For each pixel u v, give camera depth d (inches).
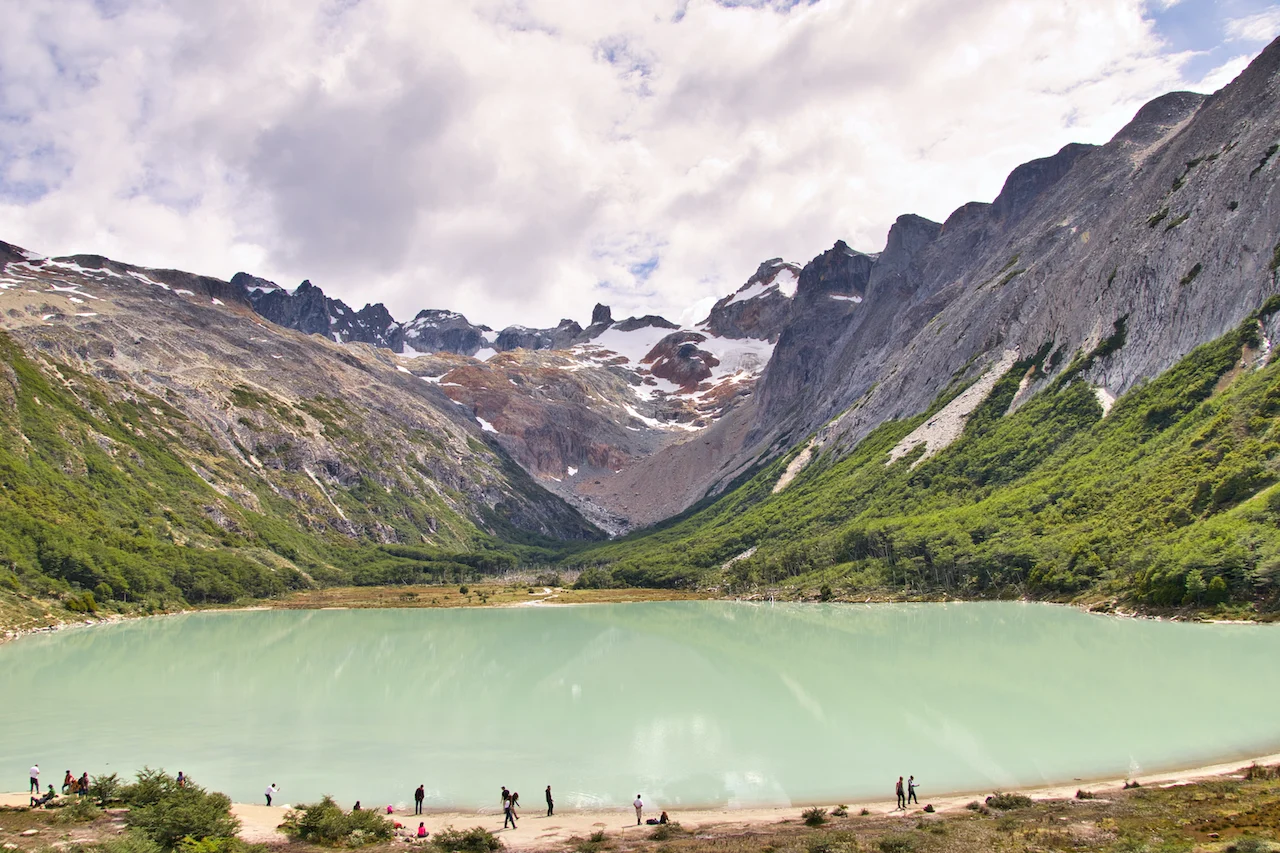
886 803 2143.2
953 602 6328.7
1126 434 6663.4
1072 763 2347.4
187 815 1804.9
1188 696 2974.9
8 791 2345.0
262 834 1887.3
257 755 2792.8
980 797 2118.6
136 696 3804.1
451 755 2770.7
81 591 7175.2
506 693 3838.6
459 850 1830.7
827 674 3944.4
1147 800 1865.2
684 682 3988.7
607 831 1977.1
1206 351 6609.3
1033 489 6879.9
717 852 1713.8
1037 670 3609.7
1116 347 7800.2
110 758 2755.9
